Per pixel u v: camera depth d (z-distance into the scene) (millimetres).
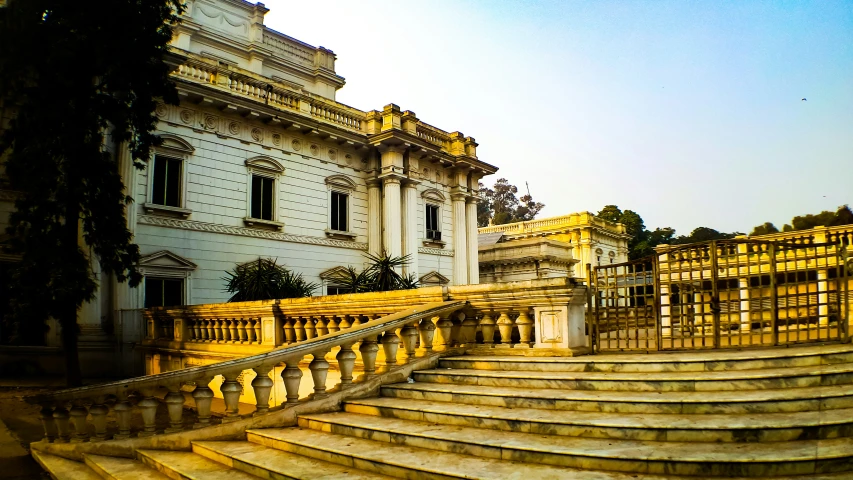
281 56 27031
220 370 6742
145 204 17500
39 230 12016
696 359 6305
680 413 5172
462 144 29891
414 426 5766
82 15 12172
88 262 12711
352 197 24766
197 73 19406
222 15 24188
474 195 30672
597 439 4902
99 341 15914
